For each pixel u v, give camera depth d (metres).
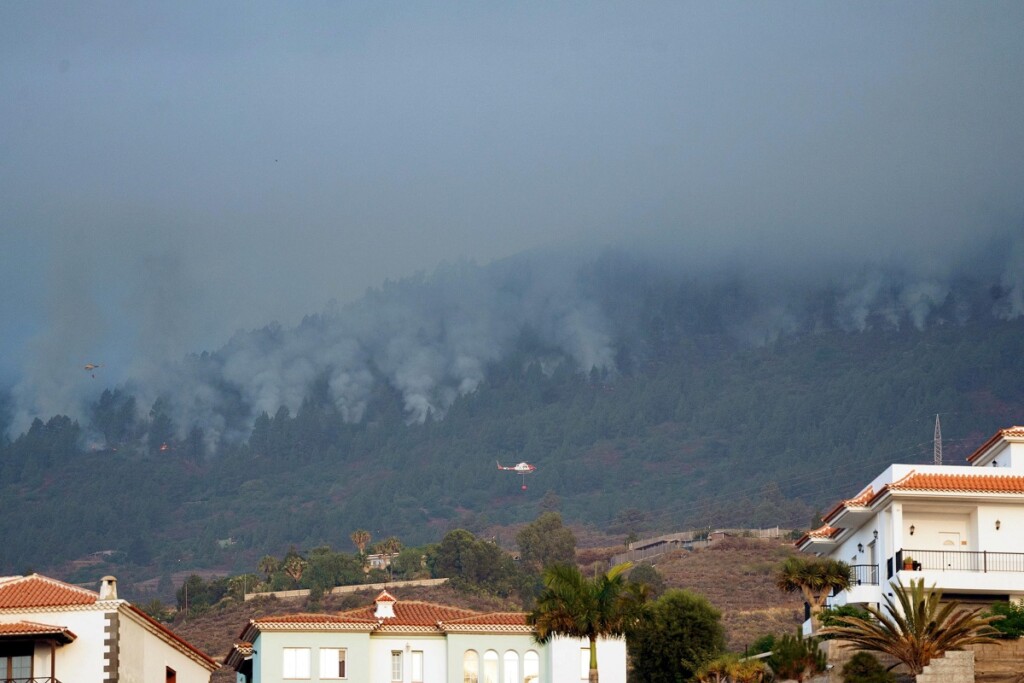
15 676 99.06
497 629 135.25
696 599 147.12
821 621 117.75
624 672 135.50
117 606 101.00
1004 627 110.25
